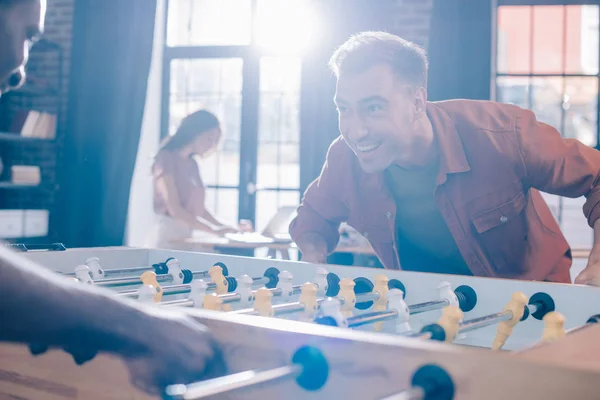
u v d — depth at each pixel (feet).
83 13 16.39
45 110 17.29
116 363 2.55
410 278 4.29
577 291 3.73
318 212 5.98
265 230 12.79
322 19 15.52
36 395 2.83
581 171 4.93
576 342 2.28
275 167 16.98
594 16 15.12
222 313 2.51
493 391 1.88
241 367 2.34
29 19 2.41
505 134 5.13
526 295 3.89
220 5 17.35
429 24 15.11
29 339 2.17
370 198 5.58
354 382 2.12
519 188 5.16
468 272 5.57
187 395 1.72
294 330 2.23
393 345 2.05
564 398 1.78
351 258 12.78
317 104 15.49
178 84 17.76
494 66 15.08
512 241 5.30
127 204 15.79
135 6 15.83
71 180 16.37
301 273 4.71
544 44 15.30
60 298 2.14
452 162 5.06
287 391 2.23
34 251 4.92
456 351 1.95
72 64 16.52
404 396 1.88
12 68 2.44
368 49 4.73
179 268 4.86
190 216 12.26
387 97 4.67
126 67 15.81
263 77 17.01
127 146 15.80
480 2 14.47
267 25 16.89
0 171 16.61
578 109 15.28
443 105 5.38
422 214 5.48
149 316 2.26
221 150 17.35
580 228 14.76
